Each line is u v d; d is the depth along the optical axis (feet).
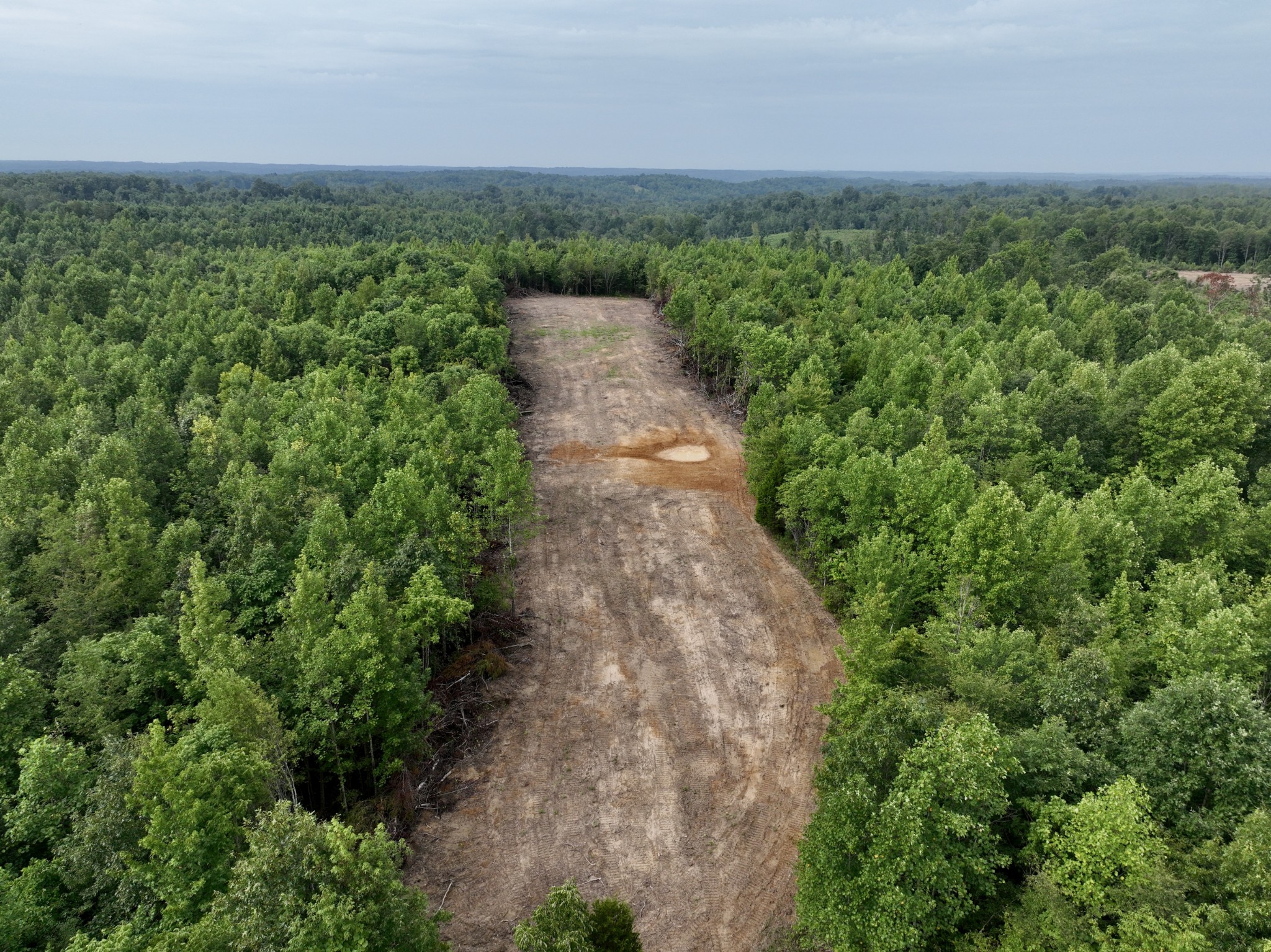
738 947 91.97
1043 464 190.49
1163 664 101.60
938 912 73.92
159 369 248.93
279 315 321.52
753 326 283.79
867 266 489.67
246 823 78.38
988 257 525.75
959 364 247.29
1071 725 91.15
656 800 113.39
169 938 66.18
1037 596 127.34
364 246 435.53
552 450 247.91
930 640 108.88
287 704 103.09
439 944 74.38
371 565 116.57
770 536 194.29
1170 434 192.75
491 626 150.71
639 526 198.80
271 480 154.51
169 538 141.49
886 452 187.01
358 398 219.41
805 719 130.93
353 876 64.69
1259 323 310.86
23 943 75.00
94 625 125.08
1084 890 69.56
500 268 469.98
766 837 107.45
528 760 120.67
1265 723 78.64
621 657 146.41
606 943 72.43
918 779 73.92
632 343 372.58
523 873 101.19
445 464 173.58
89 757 94.38
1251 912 61.87
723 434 263.49
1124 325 319.88
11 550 140.15
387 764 104.17
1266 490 176.55
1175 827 76.84
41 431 185.26
